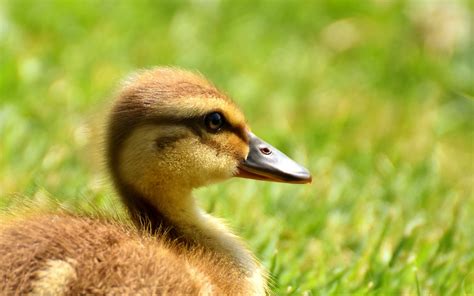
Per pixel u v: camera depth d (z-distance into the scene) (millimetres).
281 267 11547
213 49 18875
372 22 20328
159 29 19250
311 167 14781
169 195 10258
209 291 8805
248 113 17031
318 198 13617
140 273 8422
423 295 11398
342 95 18438
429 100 18453
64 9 18984
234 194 13383
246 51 19094
